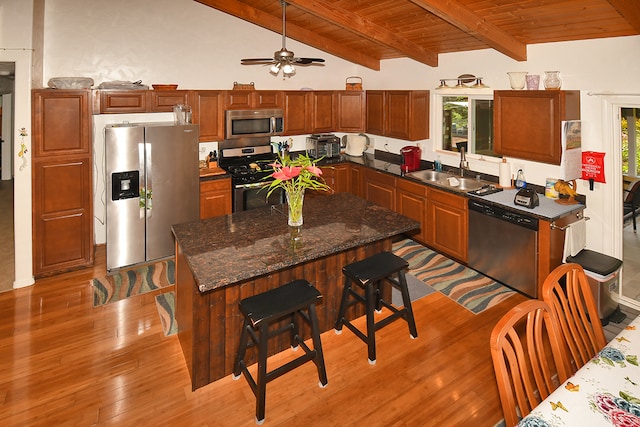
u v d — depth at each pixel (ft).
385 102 18.29
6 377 8.96
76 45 14.73
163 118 16.84
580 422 4.19
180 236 9.37
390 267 9.59
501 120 13.11
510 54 12.95
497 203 12.46
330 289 10.55
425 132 17.49
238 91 16.98
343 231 9.61
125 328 10.91
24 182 12.83
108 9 15.08
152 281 13.58
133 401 8.36
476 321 11.19
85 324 11.05
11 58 12.21
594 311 6.15
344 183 19.67
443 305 12.06
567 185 12.21
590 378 4.87
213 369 8.89
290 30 17.33
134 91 14.66
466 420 7.82
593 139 11.76
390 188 17.17
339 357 9.75
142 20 15.74
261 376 7.71
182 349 9.94
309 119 19.13
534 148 12.21
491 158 15.24
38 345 10.12
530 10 10.61
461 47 15.02
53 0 14.14
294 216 9.96
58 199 13.57
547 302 5.50
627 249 15.07
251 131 17.43
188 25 16.66
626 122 13.62
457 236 14.23
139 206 14.17
